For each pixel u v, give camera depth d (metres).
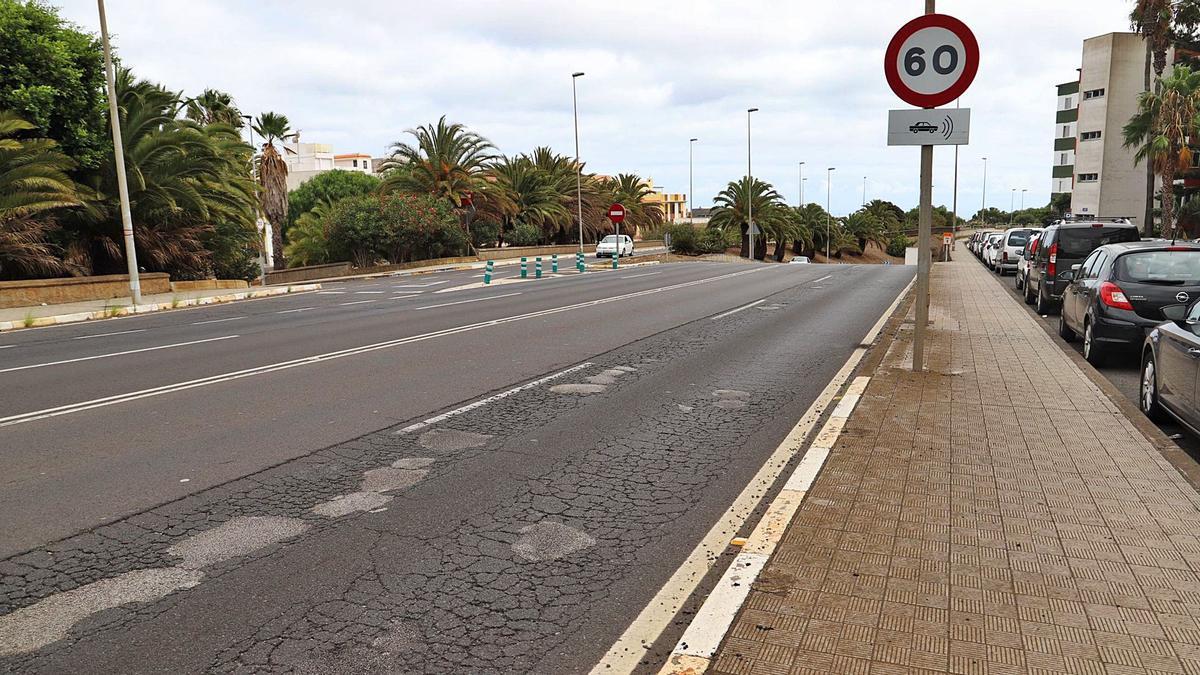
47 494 5.30
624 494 5.36
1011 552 4.04
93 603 3.82
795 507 4.69
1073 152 74.25
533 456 6.19
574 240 67.12
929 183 8.26
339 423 7.15
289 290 27.12
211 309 20.03
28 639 3.50
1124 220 16.81
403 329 13.84
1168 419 7.12
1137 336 9.38
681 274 31.25
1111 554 4.00
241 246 31.67
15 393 8.58
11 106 21.44
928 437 6.08
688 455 6.25
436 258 46.28
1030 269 17.81
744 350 11.41
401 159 49.53
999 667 3.05
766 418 7.43
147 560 4.30
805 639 3.27
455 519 4.89
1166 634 3.26
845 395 7.55
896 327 13.52
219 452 6.25
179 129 25.83
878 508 4.66
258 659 3.33
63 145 23.06
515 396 8.30
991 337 11.32
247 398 8.17
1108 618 3.39
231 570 4.18
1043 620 3.38
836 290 22.22
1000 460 5.52
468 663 3.31
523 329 13.68
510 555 4.38
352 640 3.49
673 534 4.68
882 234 108.00
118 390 8.63
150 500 5.19
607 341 12.25
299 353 11.15
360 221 42.72
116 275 23.14
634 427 7.09
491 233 54.19
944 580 3.75
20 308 19.53
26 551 4.41
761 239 70.25
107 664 3.30
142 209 25.12
